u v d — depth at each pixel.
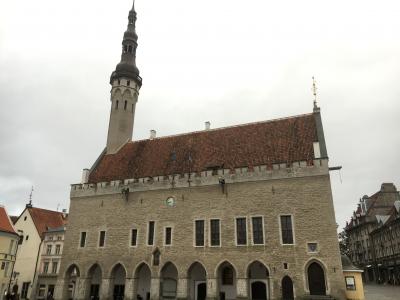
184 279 39.34
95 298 44.00
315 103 46.22
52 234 59.19
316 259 35.12
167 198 43.41
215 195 41.19
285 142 43.28
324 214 36.28
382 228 78.38
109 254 43.75
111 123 56.25
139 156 51.41
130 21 63.12
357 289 36.38
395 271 72.19
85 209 47.41
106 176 49.84
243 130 48.16
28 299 55.94
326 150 39.72
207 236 39.84
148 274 42.69
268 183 39.34
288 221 37.50
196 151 47.91
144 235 42.94
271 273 36.12
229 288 38.56
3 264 48.41
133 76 58.94
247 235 38.22
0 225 49.56
